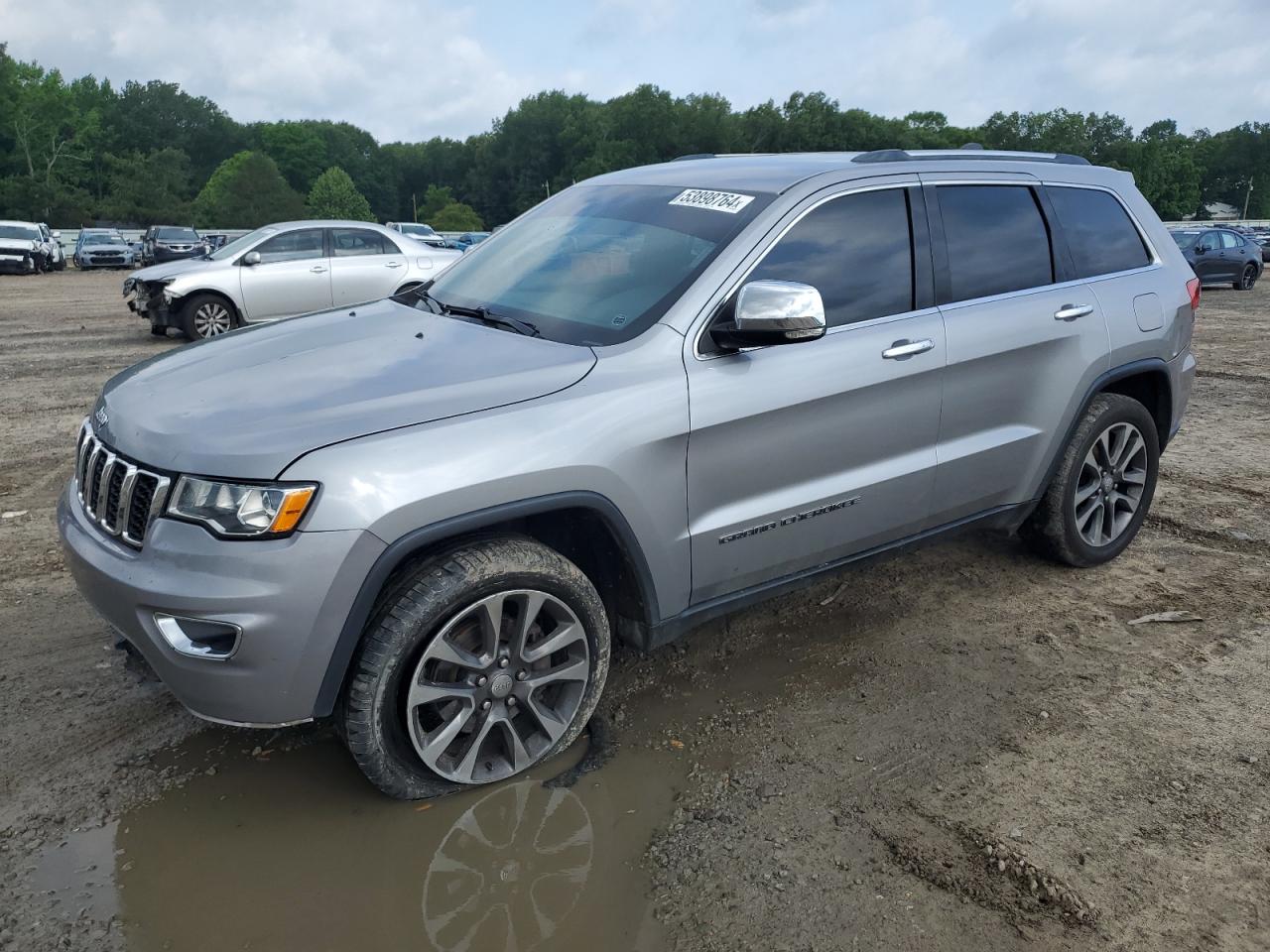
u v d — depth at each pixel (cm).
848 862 257
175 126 12450
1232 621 399
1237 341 1248
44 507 521
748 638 385
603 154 10894
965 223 379
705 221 335
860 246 345
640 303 313
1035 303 389
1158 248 456
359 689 254
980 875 252
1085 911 239
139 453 260
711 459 303
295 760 303
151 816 275
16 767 295
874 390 336
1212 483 585
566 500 271
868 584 434
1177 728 320
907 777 293
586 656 293
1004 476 393
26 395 834
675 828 272
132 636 256
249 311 1172
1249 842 264
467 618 270
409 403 264
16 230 2970
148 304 1167
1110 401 424
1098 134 10981
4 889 245
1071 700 338
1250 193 12769
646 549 294
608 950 229
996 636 386
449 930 235
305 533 239
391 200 14338
